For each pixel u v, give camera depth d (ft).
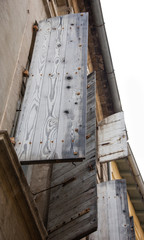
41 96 13.67
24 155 11.76
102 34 29.66
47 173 16.78
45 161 11.68
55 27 17.01
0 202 9.61
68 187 14.74
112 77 32.30
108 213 20.95
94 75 19.29
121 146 23.36
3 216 9.73
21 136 12.32
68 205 13.99
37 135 12.32
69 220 13.35
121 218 20.36
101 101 34.94
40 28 17.13
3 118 12.07
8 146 9.70
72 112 13.02
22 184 10.43
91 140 15.40
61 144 12.00
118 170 39.47
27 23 16.40
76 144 11.98
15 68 13.94
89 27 29.71
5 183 9.93
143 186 39.81
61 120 12.77
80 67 14.79
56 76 14.49
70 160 11.74
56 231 13.46
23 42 15.48
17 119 13.71
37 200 15.28
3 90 12.40
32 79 14.44
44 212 14.99
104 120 26.73
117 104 34.47
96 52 31.42
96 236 20.06
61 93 13.75
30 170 15.80
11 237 10.19
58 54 15.51
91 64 32.60
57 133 12.34
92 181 13.79
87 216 12.78
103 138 25.03
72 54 15.44
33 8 17.99
